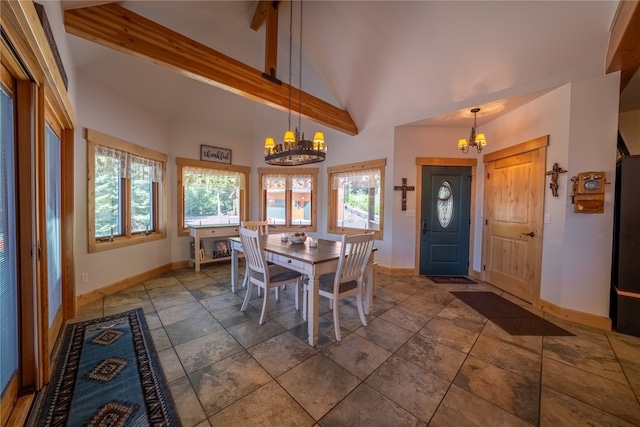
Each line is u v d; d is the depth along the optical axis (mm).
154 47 2252
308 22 3326
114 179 3311
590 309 2482
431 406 1462
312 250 2646
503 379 1689
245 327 2367
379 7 2738
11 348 1394
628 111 3277
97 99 3008
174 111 4129
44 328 1574
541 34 2291
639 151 3227
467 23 2477
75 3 1862
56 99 1819
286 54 3934
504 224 3434
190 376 1691
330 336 2229
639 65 2230
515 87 2811
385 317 2611
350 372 1750
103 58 2877
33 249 1493
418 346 2078
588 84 2439
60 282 2387
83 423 1325
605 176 2385
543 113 2834
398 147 4047
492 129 3676
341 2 2889
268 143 2818
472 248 4059
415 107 3664
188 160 4410
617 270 2416
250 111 4895
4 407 1298
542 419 1378
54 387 1569
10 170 1386
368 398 1518
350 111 4395
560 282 2633
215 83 2709
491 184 3699
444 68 2973
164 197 4090
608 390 1593
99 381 1632
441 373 1748
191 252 4441
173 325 2387
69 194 2432
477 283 3717
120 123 3318
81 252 2824
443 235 4109
